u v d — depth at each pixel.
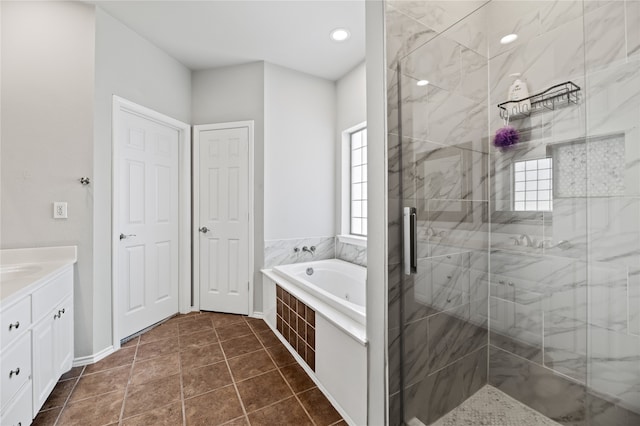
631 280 1.18
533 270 1.47
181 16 2.25
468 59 1.53
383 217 1.30
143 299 2.59
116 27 2.26
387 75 1.28
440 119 1.43
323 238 3.31
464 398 1.51
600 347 1.27
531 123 1.46
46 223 1.96
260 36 2.53
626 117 1.18
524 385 1.50
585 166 1.29
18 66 1.92
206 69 3.07
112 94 2.22
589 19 1.27
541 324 1.45
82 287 2.04
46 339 1.57
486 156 1.61
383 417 1.30
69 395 1.69
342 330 1.53
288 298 2.26
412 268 1.34
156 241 2.73
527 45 1.47
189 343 2.36
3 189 1.89
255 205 2.95
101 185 2.14
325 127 3.32
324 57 2.87
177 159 2.97
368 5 1.36
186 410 1.57
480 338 1.59
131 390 1.74
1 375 1.17
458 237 1.50
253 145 2.94
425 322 1.39
